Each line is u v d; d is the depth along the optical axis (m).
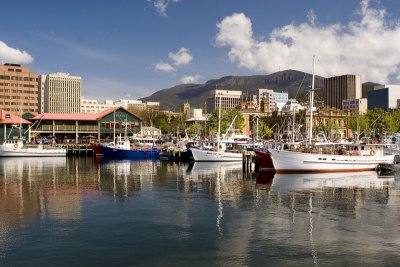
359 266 28.75
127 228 38.19
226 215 43.31
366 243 33.59
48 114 164.38
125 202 50.44
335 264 29.12
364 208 46.62
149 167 96.31
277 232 36.81
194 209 46.28
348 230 37.34
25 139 147.75
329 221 40.66
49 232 36.78
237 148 127.81
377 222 40.16
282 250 32.00
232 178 73.44
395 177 74.56
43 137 160.88
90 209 46.28
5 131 145.62
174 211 45.28
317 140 93.88
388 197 53.56
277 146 90.69
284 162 78.44
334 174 77.75
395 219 41.38
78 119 159.12
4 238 34.97
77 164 104.62
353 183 66.44
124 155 125.75
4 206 47.75
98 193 57.12
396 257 30.42
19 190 59.66
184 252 31.70
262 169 82.31
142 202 50.44
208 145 131.88
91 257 30.66
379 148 89.12
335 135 173.12
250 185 64.38
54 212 44.62
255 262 29.61
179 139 173.38
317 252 31.50
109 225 39.25
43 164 104.44
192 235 35.97
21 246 32.97
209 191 58.66
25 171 86.25
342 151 83.56
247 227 38.50
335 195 55.09
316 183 66.31
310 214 43.69
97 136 166.38
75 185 64.88
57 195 55.34
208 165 100.62
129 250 32.12
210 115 189.12
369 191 58.31
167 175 78.81
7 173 82.12
